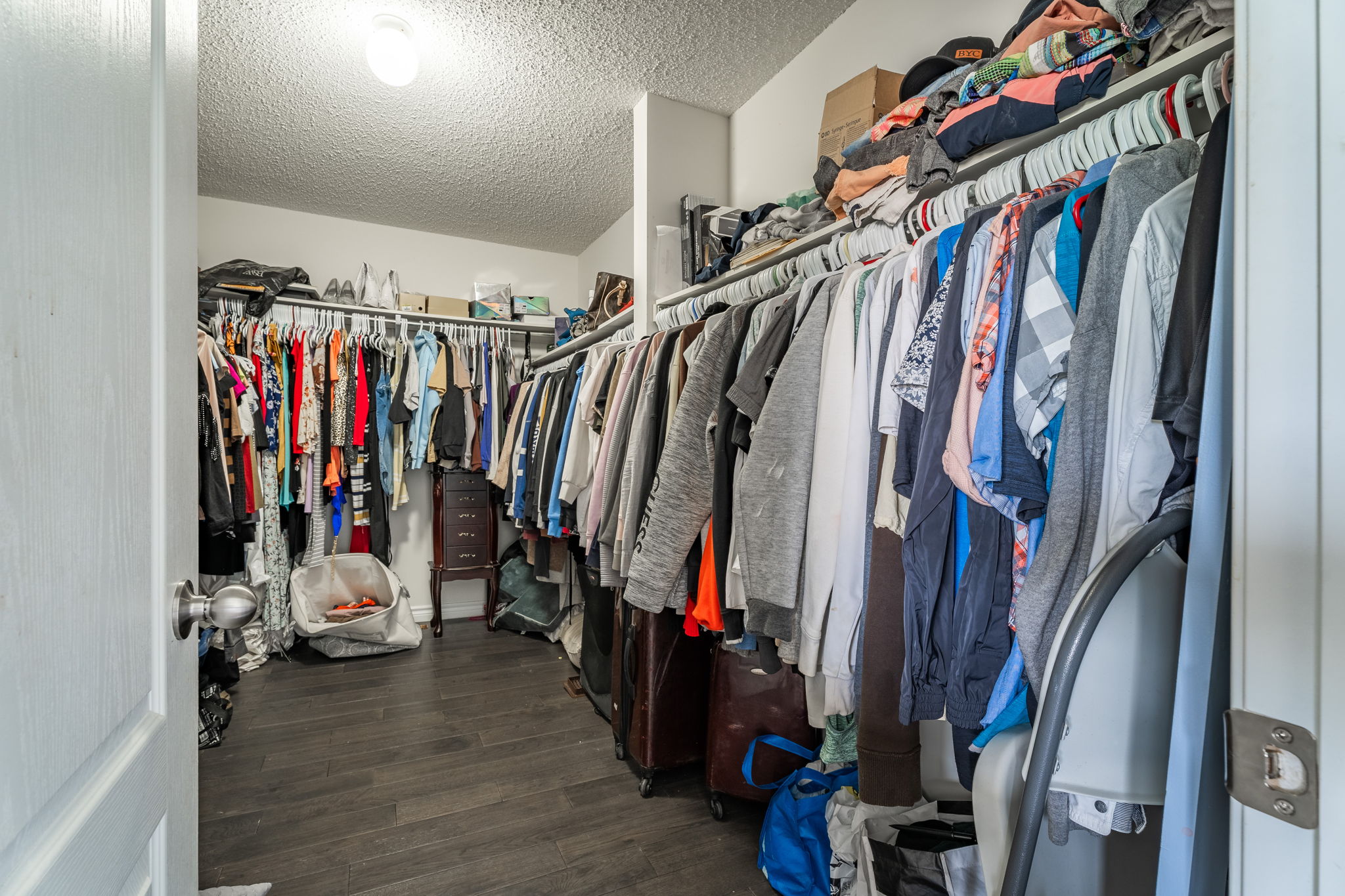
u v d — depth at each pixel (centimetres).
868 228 141
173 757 57
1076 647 54
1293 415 33
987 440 79
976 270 89
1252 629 34
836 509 110
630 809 183
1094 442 70
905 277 104
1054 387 77
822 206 166
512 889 148
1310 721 32
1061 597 70
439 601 367
